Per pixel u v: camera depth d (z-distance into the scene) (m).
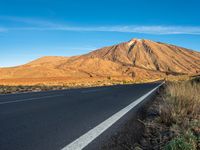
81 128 7.41
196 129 8.03
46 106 12.02
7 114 9.46
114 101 15.22
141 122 8.80
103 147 5.55
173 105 11.09
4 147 5.40
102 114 10.03
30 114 9.57
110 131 7.03
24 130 6.97
